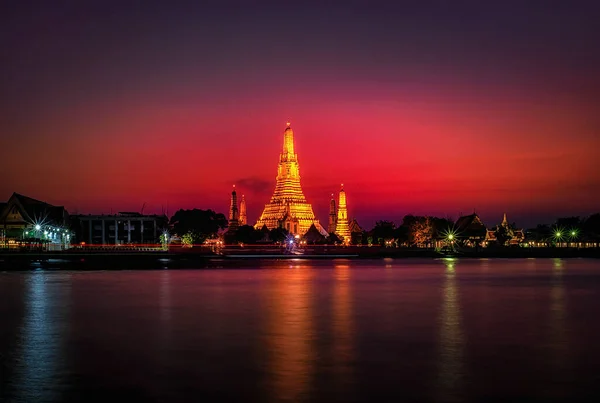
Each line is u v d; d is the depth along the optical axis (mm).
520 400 27625
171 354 36188
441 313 52781
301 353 36406
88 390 28938
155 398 27797
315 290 73125
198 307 56625
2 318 49750
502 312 53281
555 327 45375
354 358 35125
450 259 176875
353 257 185625
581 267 128500
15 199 165250
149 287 76812
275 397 27953
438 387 29469
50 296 66062
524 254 190625
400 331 43469
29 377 31125
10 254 131375
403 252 192000
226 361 34438
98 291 71312
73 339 40688
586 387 29484
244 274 103000
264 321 47969
